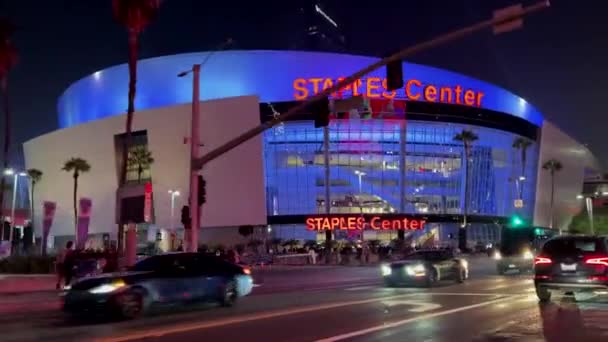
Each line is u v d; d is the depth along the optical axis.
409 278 24.88
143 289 15.73
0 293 22.89
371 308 16.86
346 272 39.97
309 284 29.14
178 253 17.75
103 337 12.06
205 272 17.62
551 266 17.38
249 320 14.44
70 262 24.48
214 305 18.44
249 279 19.39
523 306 17.12
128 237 27.27
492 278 31.70
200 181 27.91
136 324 14.38
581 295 20.56
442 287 25.19
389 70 19.52
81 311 15.12
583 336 11.59
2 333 12.95
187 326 13.52
